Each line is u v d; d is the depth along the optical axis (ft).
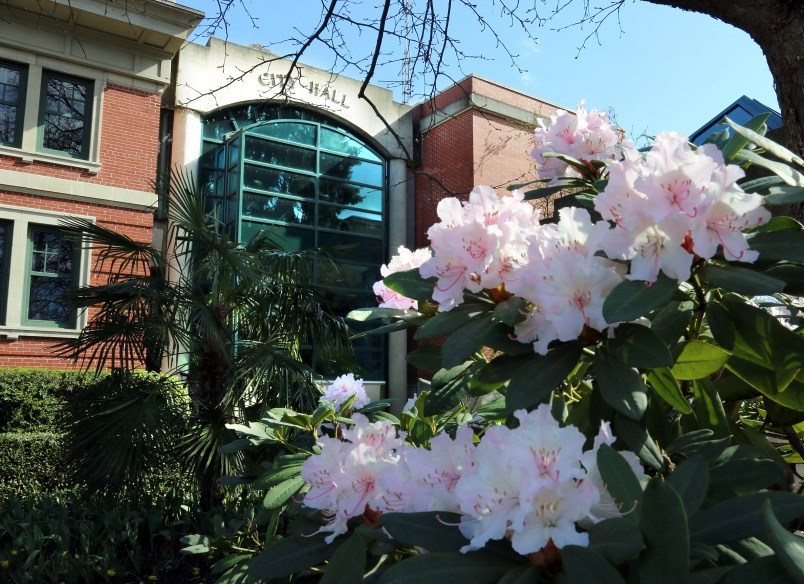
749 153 4.38
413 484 3.40
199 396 17.89
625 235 3.38
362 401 8.25
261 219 46.91
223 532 12.89
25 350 35.68
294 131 49.26
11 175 36.50
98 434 16.07
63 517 16.87
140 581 14.57
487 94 50.62
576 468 2.60
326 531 3.92
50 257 37.78
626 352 3.54
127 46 40.57
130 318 19.12
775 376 4.21
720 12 8.04
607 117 5.93
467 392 4.83
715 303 4.01
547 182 6.11
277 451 10.69
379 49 13.41
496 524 2.63
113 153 39.78
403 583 2.66
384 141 52.65
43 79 38.78
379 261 51.88
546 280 3.54
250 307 19.34
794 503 2.76
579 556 2.44
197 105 44.68
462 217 4.11
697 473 2.95
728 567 2.46
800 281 3.86
